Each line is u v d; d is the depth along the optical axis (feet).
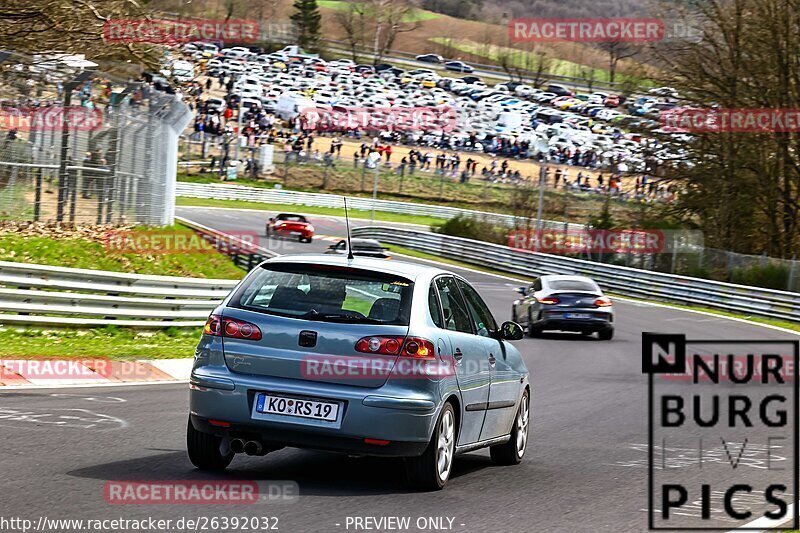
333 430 44.29
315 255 50.16
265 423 44.68
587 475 55.01
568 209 378.94
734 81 269.23
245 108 516.73
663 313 223.71
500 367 54.29
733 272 253.03
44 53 143.02
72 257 138.10
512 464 57.77
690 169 281.54
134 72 160.76
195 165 462.60
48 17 149.79
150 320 114.93
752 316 229.04
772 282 243.60
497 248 308.81
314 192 479.82
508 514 42.93
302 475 48.52
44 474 44.62
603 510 45.37
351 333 45.14
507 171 529.45
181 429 60.03
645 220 289.12
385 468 52.06
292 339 45.27
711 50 274.16
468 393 49.42
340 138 554.87
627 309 229.45
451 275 52.70
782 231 275.39
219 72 535.19
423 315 46.57
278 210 433.07
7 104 139.44
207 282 121.39
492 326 56.44
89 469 46.37
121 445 53.42
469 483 50.24
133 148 166.71
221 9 550.77
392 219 461.78
